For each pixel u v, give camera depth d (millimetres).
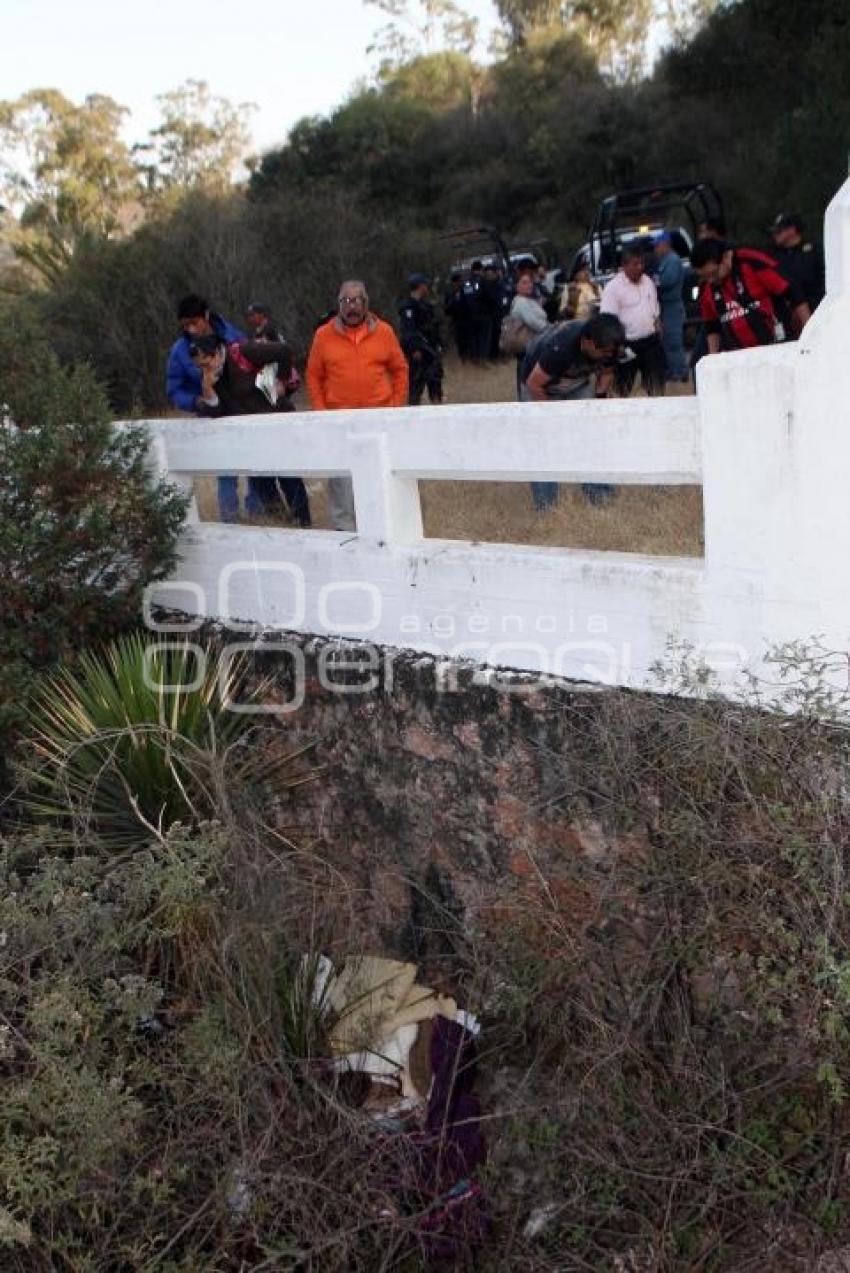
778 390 3533
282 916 4340
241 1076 3848
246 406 6512
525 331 9062
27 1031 3809
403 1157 3859
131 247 16438
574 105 30047
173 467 5816
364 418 4797
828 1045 3439
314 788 5324
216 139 40750
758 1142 3514
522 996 4113
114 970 4062
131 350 15672
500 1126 4062
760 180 20438
